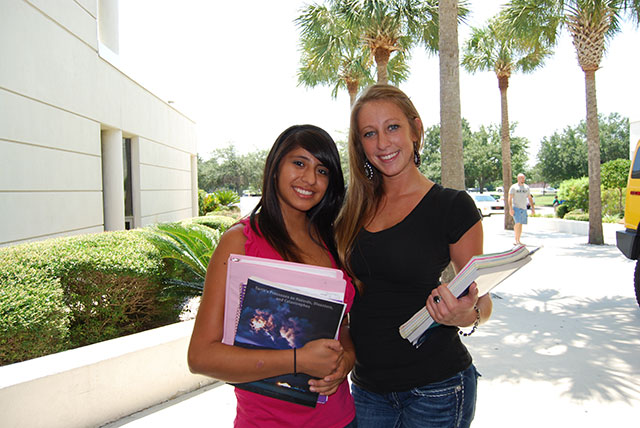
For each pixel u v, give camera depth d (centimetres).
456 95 560
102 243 448
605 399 314
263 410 138
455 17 563
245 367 124
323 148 152
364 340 164
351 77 1427
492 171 4341
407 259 156
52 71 718
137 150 1160
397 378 158
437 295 136
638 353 395
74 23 795
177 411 314
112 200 1021
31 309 303
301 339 130
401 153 167
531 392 329
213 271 137
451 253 160
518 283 692
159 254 473
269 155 153
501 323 496
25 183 643
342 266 164
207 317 132
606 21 1023
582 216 1493
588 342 427
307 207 153
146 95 1218
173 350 336
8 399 256
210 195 2423
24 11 643
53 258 379
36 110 673
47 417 270
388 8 1037
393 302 161
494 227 1672
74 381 282
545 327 477
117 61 997
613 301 571
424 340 156
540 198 4353
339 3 1008
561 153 4228
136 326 444
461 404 157
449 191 162
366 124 170
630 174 557
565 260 870
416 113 174
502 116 1631
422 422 156
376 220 168
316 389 131
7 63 605
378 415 165
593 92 1069
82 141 823
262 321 129
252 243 142
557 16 1032
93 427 290
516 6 1020
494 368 374
